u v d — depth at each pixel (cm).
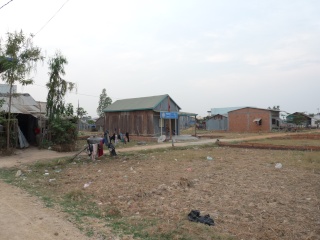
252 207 761
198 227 612
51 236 562
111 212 712
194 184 1023
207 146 2534
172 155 1881
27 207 754
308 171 1272
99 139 1748
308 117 7325
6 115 2139
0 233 574
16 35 1981
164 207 759
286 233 595
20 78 1981
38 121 2384
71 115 2366
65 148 2106
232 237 568
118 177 1162
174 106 3681
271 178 1124
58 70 2373
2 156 1809
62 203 803
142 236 571
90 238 557
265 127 5447
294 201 814
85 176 1209
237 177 1148
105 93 8331
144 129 3394
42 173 1316
